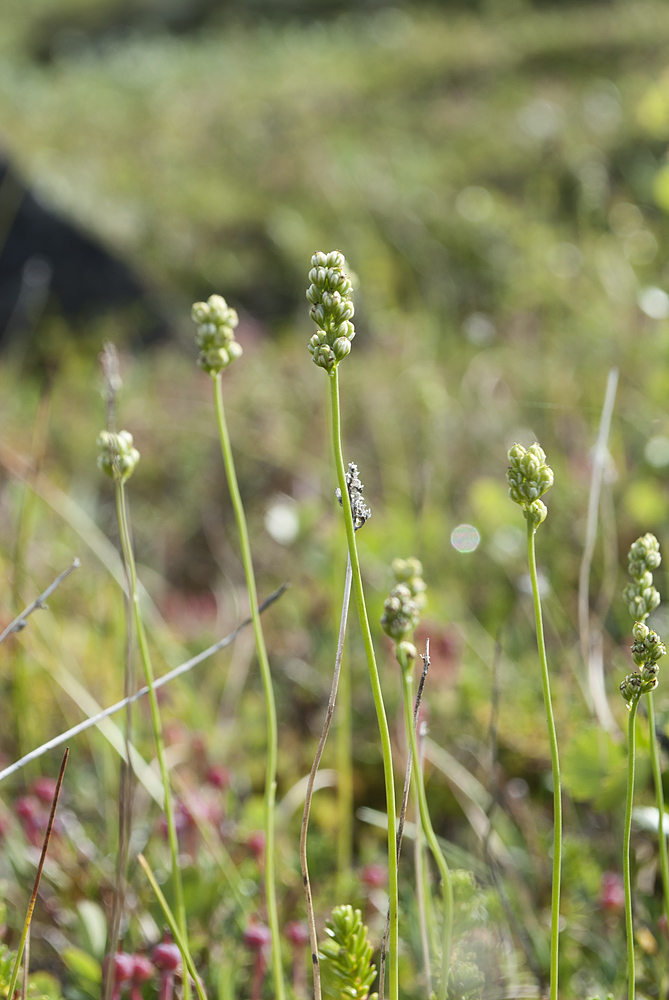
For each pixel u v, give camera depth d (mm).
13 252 7047
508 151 8922
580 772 1582
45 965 1598
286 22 17391
